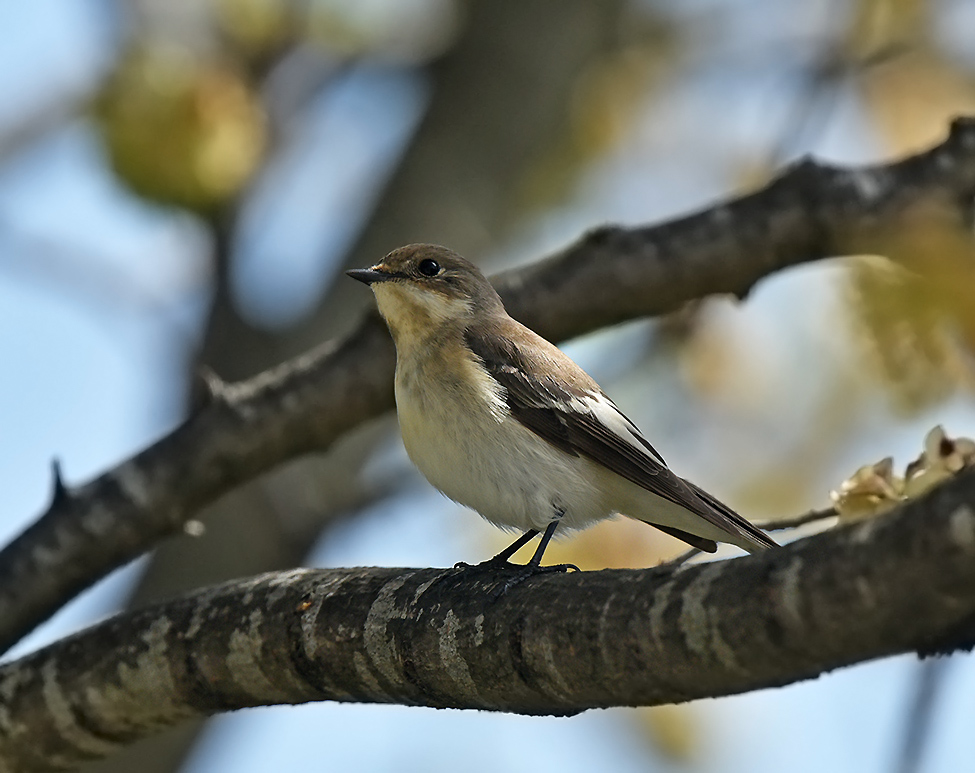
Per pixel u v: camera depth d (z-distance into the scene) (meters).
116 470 10.93
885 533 5.72
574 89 14.10
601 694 6.98
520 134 13.83
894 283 7.04
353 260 13.57
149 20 12.84
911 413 7.37
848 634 5.90
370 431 13.73
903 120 13.67
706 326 14.08
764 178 13.62
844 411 13.50
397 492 13.72
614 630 6.72
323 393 11.00
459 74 13.90
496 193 13.82
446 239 13.54
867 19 13.60
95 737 9.02
